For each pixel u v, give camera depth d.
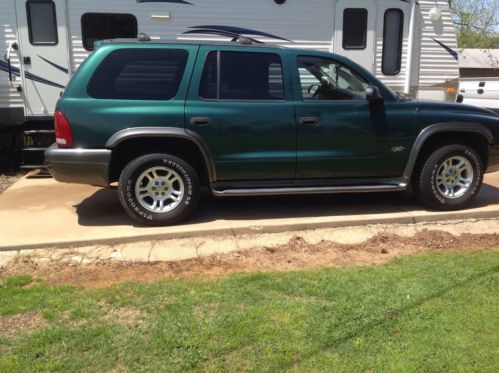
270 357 2.91
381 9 8.10
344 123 5.20
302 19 7.89
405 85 8.45
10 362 2.84
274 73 5.09
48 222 5.23
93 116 4.72
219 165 5.02
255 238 4.92
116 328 3.22
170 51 4.90
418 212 5.61
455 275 4.06
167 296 3.68
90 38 7.40
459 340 3.09
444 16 8.39
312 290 3.77
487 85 10.59
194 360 2.88
